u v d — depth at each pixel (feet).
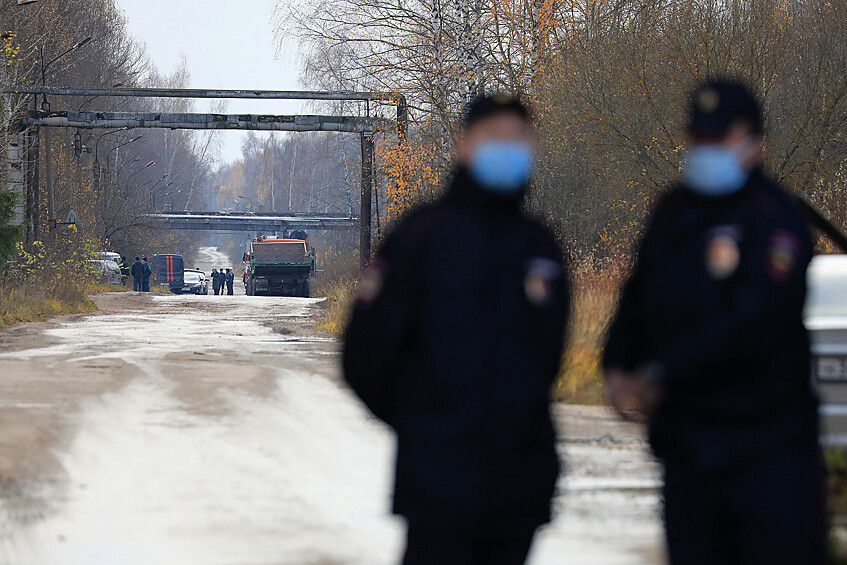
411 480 37.42
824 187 264.72
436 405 37.29
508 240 38.34
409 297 38.14
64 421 107.04
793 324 38.60
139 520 71.56
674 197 41.47
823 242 171.42
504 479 37.45
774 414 38.24
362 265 408.26
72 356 173.78
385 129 352.08
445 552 37.42
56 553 64.13
